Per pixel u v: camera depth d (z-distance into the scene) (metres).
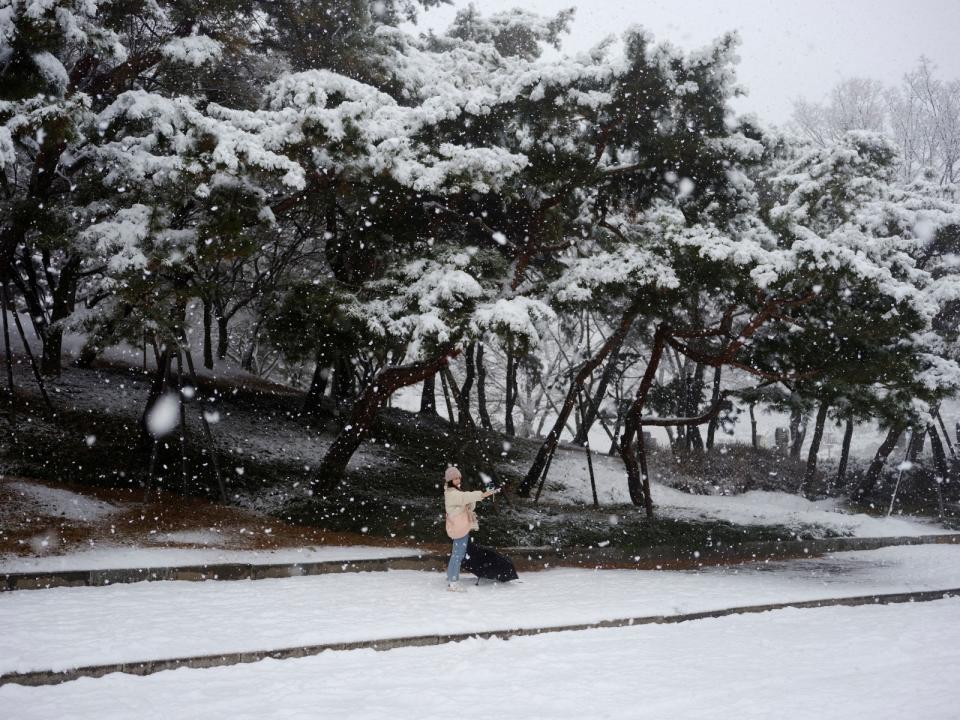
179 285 15.56
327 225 22.12
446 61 25.17
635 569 15.95
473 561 12.16
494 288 19.16
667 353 35.19
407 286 18.59
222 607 9.57
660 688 6.79
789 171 23.44
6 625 8.12
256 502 17.47
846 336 18.80
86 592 10.34
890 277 17.31
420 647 8.20
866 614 11.38
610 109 18.97
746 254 16.75
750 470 29.70
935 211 25.72
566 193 20.08
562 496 23.66
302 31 21.33
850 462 32.16
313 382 24.64
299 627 8.51
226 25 18.73
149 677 6.77
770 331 20.94
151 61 17.53
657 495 24.98
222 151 14.30
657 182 20.94
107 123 14.74
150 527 14.42
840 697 6.47
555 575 14.18
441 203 20.70
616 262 18.19
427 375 19.33
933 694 6.55
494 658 7.82
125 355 24.95
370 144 16.14
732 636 9.40
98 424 18.69
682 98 18.69
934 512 26.16
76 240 15.41
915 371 19.70
